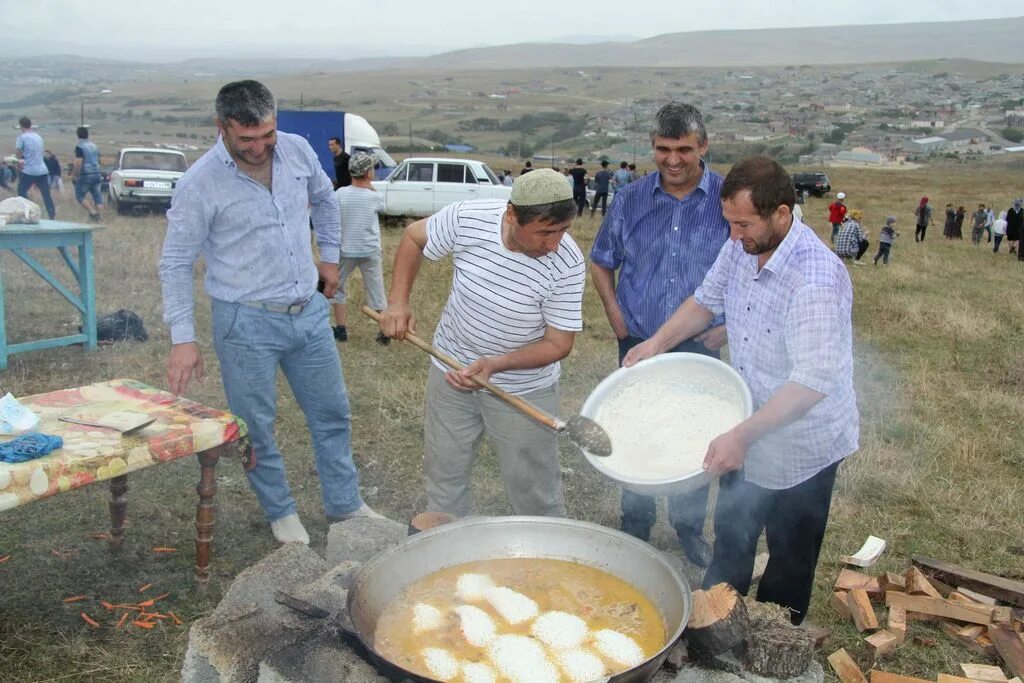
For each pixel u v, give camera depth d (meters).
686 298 3.30
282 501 3.51
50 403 3.04
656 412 2.60
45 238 5.66
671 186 3.27
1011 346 8.07
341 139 19.02
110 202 15.88
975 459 4.99
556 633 1.76
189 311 3.14
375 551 2.48
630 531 3.58
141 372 5.72
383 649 1.75
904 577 3.48
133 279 8.89
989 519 4.21
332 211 3.52
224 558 3.43
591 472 4.59
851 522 4.12
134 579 3.25
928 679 2.95
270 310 3.18
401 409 5.32
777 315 2.40
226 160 3.03
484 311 2.79
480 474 4.50
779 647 1.88
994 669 2.91
